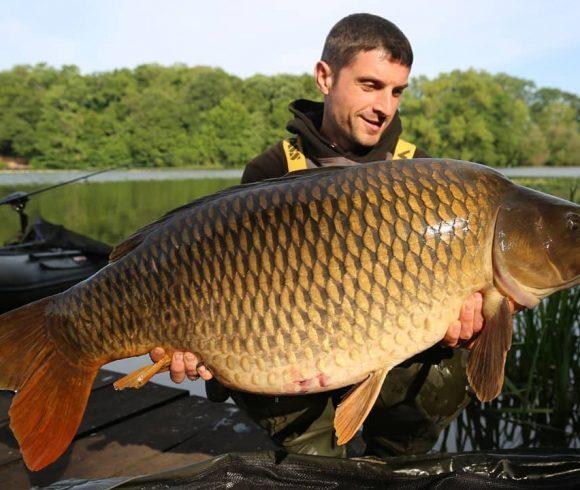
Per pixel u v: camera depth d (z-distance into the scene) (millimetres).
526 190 837
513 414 1532
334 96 1081
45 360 862
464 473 830
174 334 829
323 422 1006
